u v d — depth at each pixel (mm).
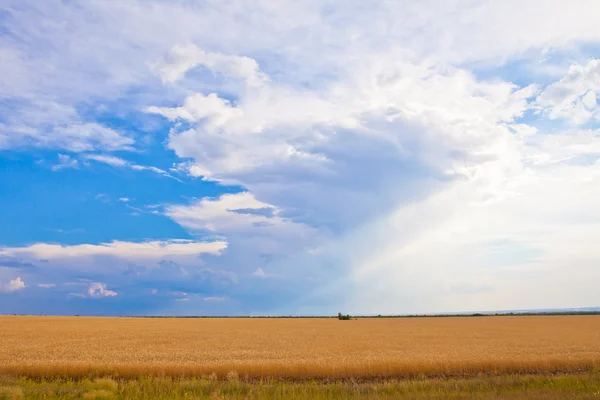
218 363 22844
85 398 13336
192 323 88250
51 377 19406
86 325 72312
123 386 15648
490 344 38125
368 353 30125
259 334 51719
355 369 20609
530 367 22641
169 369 20281
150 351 31078
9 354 28594
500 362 22672
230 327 70062
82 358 26328
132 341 40344
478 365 22328
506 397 12484
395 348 34188
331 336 49188
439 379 19344
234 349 32969
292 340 42500
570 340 42875
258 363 22688
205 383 16844
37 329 59531
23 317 115125
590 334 53188
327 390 15516
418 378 19734
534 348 33938
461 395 13039
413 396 13172
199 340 41906
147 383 16531
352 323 95438
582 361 23281
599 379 16812
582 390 14109
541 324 84625
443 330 63906
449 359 24312
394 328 70000
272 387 16109
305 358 26750
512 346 35969
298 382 19328
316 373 20453
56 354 28625
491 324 86438
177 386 15906
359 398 13430
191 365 21625
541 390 13883
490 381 17094
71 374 19766
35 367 20125
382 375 20578
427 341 41750
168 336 47250
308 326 76938
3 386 14945
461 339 44656
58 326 68000
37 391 14609
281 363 22594
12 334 49219
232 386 16328
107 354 28719
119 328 63375
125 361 24641
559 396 12438
